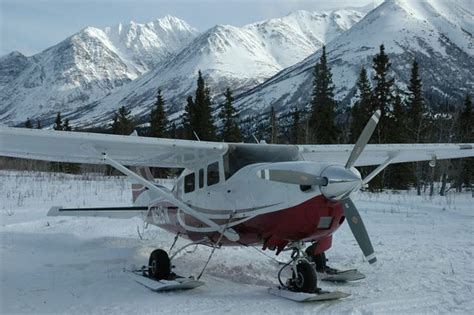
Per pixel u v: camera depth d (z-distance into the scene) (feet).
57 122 150.20
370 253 19.42
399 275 24.25
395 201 59.16
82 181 76.89
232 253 30.09
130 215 30.86
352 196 22.20
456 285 21.93
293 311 18.60
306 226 19.84
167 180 82.53
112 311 18.76
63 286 22.38
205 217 23.86
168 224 27.76
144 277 23.45
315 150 25.38
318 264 24.62
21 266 25.94
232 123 123.13
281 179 19.60
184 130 127.65
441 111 114.62
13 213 44.34
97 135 20.83
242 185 21.99
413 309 18.62
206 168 24.21
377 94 104.58
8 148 22.68
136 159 25.99
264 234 21.45
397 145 26.37
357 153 20.89
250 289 22.30
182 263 27.45
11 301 20.11
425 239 33.71
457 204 57.62
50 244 31.81
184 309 18.94
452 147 27.17
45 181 74.38
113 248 31.01
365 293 21.27
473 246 30.96
